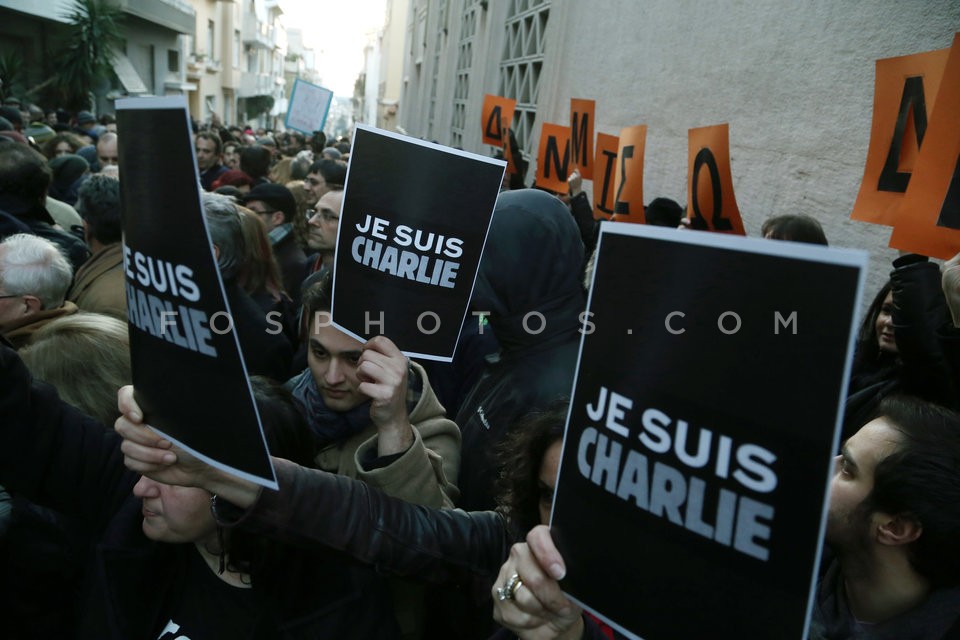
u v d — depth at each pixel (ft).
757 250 2.25
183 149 2.60
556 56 26.63
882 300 6.36
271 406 4.08
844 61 9.71
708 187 8.95
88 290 7.99
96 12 54.65
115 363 5.08
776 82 11.53
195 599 3.90
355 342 5.41
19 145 9.80
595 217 13.28
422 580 3.92
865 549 3.55
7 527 4.51
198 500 3.62
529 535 2.86
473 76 43.70
